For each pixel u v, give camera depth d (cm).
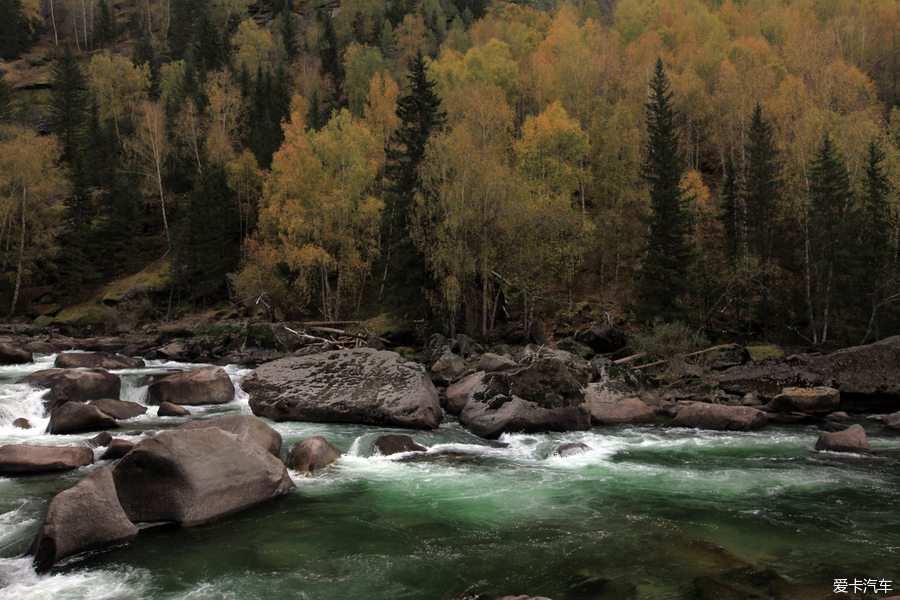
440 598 677
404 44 8944
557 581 713
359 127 4131
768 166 3456
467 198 3088
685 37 6388
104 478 893
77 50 10962
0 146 5141
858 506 1009
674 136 3372
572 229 3222
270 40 9606
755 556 784
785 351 2794
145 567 769
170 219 5953
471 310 3366
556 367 1731
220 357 3281
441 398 2038
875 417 1820
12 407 1725
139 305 4756
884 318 2845
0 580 727
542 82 5288
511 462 1329
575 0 10762
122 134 6819
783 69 5041
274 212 3900
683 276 3108
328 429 1652
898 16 6278
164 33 11262
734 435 1623
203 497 939
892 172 3153
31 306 4994
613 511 989
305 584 719
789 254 3547
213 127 5884
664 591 675
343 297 4553
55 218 5603
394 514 975
